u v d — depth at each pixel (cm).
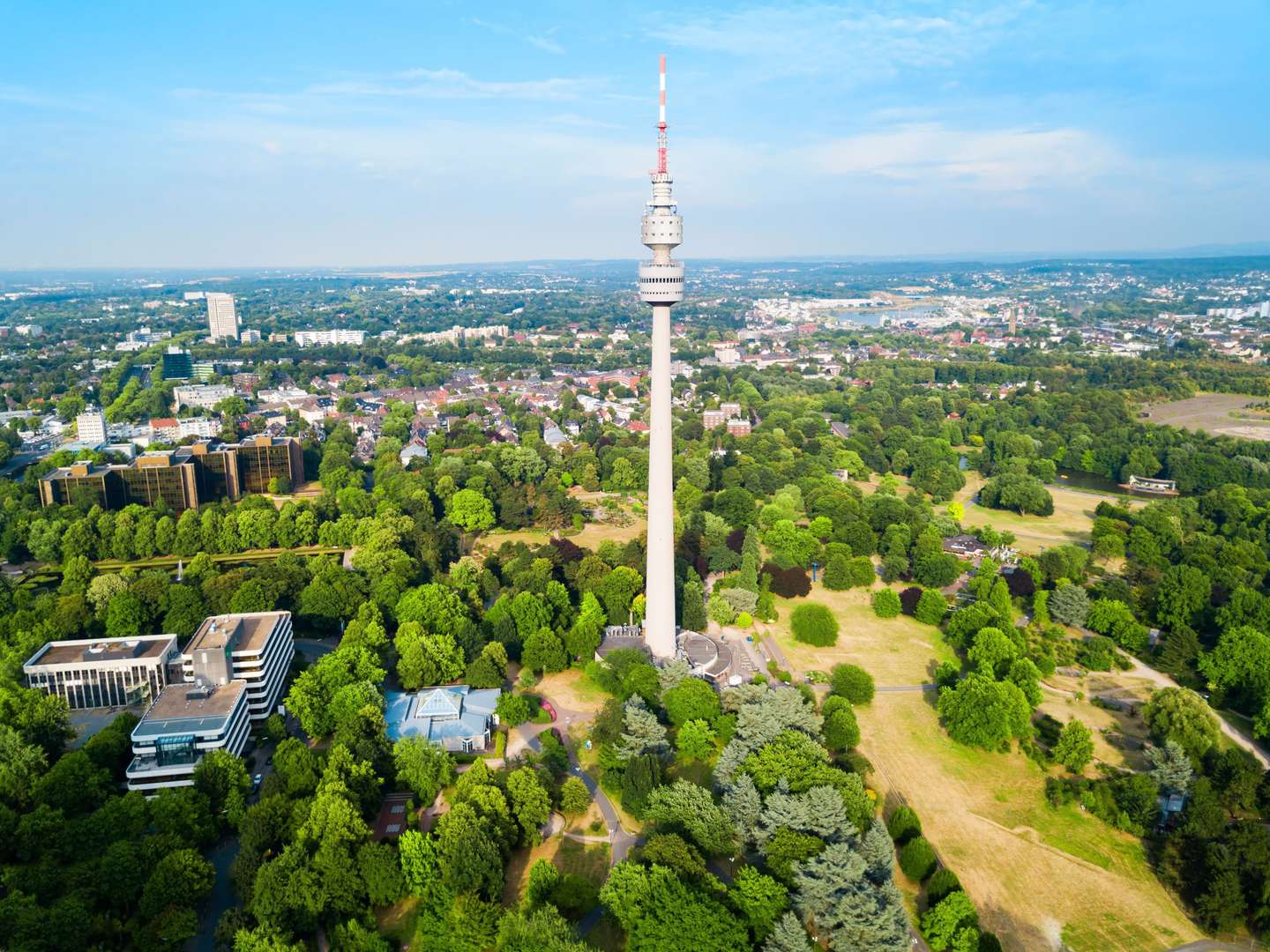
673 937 19188
